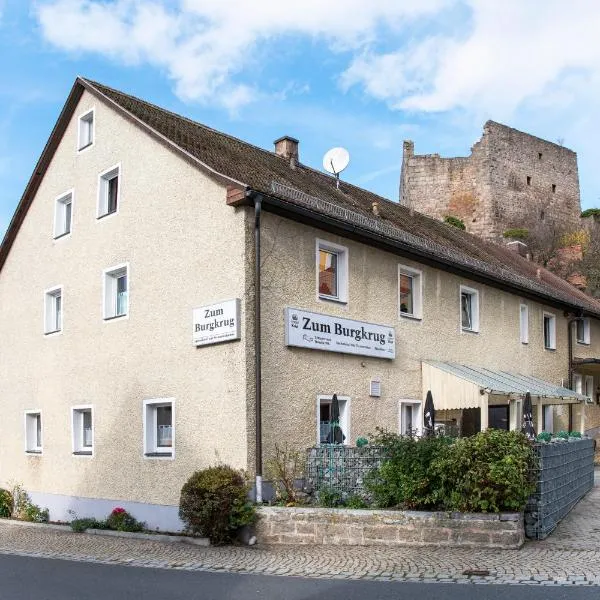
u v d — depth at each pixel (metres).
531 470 11.43
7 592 9.07
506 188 61.66
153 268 15.69
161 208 15.67
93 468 16.77
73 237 18.31
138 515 15.34
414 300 18.47
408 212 26.53
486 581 9.03
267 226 14.20
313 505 12.54
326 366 15.17
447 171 61.75
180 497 13.72
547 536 11.68
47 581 9.75
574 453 15.15
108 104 17.53
